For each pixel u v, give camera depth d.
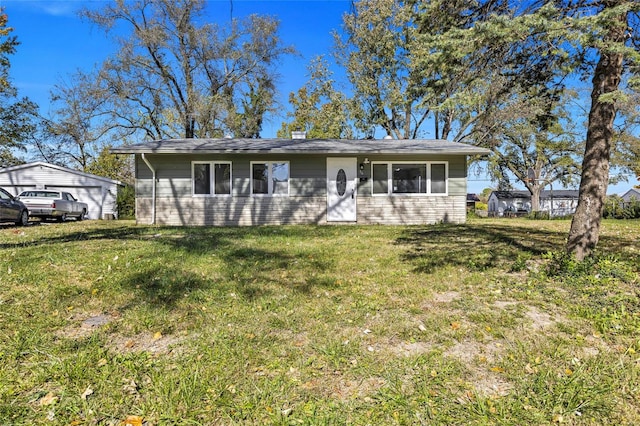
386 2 20.88
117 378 2.53
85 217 18.94
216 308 3.84
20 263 5.47
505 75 5.70
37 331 3.22
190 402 2.27
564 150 28.70
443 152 11.98
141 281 4.66
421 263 5.79
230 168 12.68
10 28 20.38
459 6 5.28
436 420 2.13
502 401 2.30
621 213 19.75
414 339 3.12
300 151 12.02
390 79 22.92
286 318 3.58
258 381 2.51
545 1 4.75
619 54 4.35
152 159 12.56
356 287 4.57
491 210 49.00
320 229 10.58
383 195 12.77
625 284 4.25
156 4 22.27
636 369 2.60
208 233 9.61
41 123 24.89
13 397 2.30
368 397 2.35
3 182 19.00
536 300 3.95
